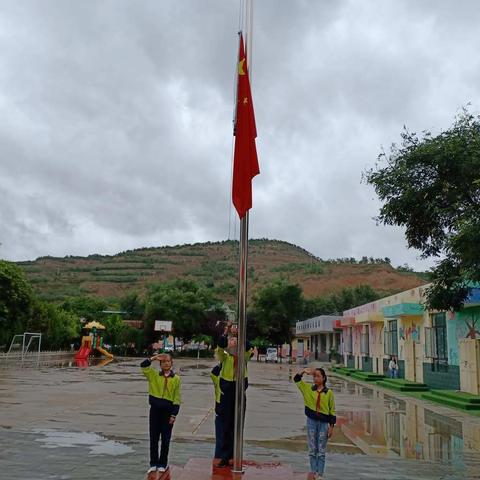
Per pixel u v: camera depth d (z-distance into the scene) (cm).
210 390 2220
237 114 771
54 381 2502
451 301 1853
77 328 5925
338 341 6016
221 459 779
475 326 2191
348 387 2792
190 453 936
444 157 1598
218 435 793
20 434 1070
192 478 697
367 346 4003
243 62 774
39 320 5006
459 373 2317
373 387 2802
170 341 6575
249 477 704
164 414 775
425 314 2745
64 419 1302
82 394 1922
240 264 743
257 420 1426
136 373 3206
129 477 745
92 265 15338
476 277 1533
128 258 16175
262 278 13812
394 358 3134
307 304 8662
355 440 1176
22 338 4484
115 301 9519
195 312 6756
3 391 1966
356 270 14375
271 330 6962
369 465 912
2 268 4006
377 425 1417
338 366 4678
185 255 16550
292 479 705
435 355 2591
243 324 734
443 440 1205
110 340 6606
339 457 973
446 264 1759
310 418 763
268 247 17925
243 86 772
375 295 9175
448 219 1658
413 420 1523
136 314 8456
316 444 758
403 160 1691
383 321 3512
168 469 795
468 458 1007
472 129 1650
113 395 1908
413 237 1747
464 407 1784
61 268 14775
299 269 14925
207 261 15788
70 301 6850
